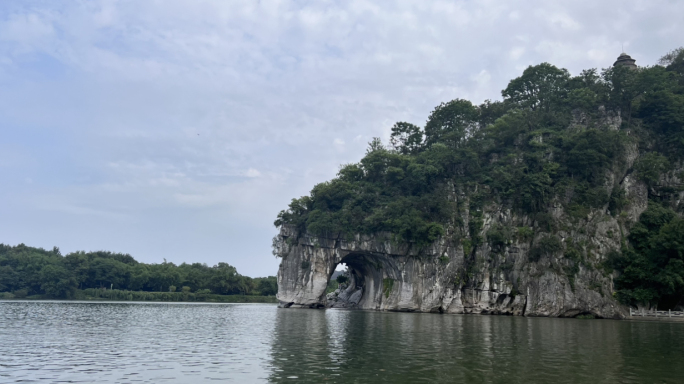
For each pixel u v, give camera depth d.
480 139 117.44
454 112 131.50
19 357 36.06
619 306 87.69
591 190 96.38
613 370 31.61
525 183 101.69
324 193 116.19
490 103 136.12
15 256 163.25
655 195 101.69
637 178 99.69
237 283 186.38
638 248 93.19
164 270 183.75
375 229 108.75
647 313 86.19
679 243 82.94
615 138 99.19
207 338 48.72
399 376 29.28
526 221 102.31
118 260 191.88
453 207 104.44
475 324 67.62
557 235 94.75
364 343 44.56
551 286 92.00
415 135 134.38
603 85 119.25
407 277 105.62
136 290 173.75
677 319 84.00
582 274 90.50
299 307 119.62
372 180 122.81
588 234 93.56
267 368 31.77
